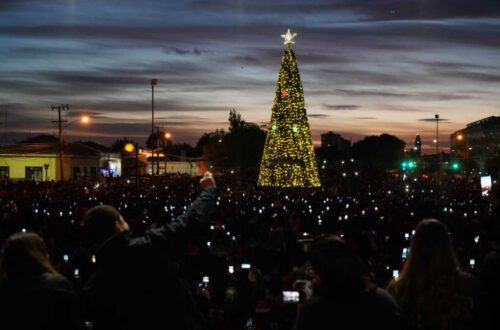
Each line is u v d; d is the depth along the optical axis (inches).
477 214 869.2
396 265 486.6
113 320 182.2
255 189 1680.6
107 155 3309.5
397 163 6318.9
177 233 186.4
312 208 1033.5
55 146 3053.6
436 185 2057.1
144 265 181.3
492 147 4456.2
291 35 1895.9
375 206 1055.0
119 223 187.9
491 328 193.3
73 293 181.6
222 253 443.8
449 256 180.7
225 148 3713.1
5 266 185.5
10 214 751.1
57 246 563.5
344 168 4261.8
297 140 1899.6
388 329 161.6
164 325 180.1
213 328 379.6
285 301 359.9
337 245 169.2
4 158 2925.7
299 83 1908.2
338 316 161.6
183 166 4197.8
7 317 178.4
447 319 174.4
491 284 215.9
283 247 462.3
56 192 1366.9
